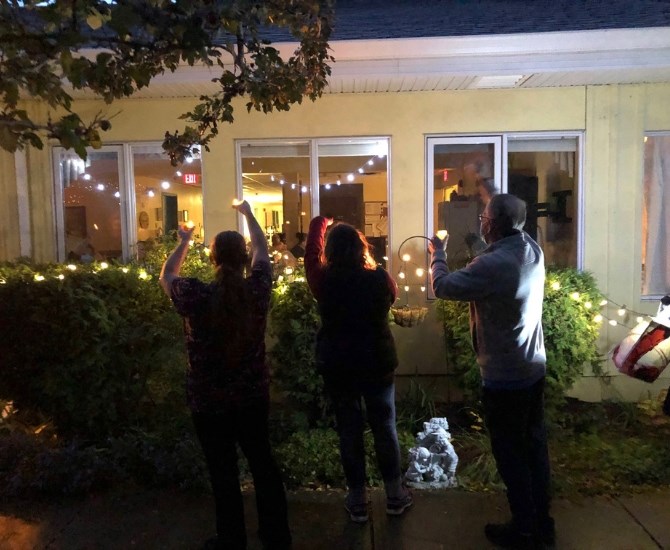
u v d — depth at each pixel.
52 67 3.37
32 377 4.91
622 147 6.16
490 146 6.26
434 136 6.23
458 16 6.17
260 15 3.59
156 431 4.75
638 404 5.83
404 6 7.19
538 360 3.17
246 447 3.17
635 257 6.22
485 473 4.23
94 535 3.51
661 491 4.04
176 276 3.19
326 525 3.60
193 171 6.46
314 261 3.47
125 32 2.97
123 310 4.97
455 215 6.29
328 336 3.41
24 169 6.36
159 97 6.25
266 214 7.39
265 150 6.37
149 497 3.97
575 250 6.31
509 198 3.19
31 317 4.73
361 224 6.42
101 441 4.80
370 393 3.43
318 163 6.36
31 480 3.98
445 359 6.16
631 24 5.32
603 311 6.25
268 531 3.21
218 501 3.09
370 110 6.23
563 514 3.73
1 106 6.00
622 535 3.47
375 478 4.22
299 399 5.06
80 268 5.28
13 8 3.12
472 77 5.64
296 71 3.84
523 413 3.15
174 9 3.28
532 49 5.38
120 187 6.41
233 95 3.86
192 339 3.02
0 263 5.93
